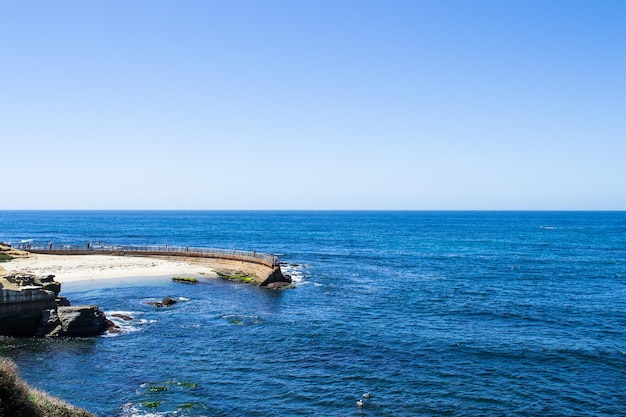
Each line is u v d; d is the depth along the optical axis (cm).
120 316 4450
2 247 7538
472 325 4378
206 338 3884
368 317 4662
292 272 7788
